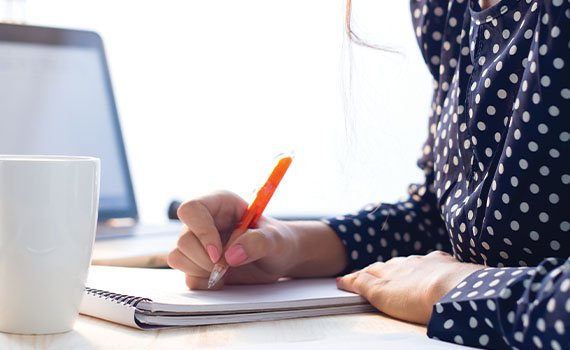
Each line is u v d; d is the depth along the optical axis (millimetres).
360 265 1044
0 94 1526
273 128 2350
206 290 859
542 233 786
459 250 898
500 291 629
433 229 1120
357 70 980
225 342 659
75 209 659
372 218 1078
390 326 754
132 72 2381
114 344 643
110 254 1121
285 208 1838
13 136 1527
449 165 956
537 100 756
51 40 1588
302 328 731
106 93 1629
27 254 649
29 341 647
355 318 798
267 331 711
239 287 900
